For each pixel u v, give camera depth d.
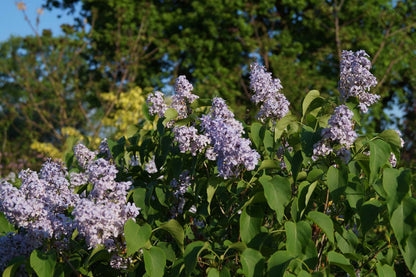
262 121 3.54
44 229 2.90
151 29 19.84
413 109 12.49
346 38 17.03
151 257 2.75
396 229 2.57
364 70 3.23
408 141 8.44
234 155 2.75
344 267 2.61
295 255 2.59
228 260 2.94
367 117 15.52
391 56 17.22
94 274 3.20
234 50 19.17
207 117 3.04
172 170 3.34
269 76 3.54
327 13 18.02
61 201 3.23
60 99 16.36
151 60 20.02
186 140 2.99
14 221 2.94
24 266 3.13
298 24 20.30
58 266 2.89
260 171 3.13
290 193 2.68
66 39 16.56
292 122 3.11
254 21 19.56
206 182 3.13
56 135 15.72
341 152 2.90
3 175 14.77
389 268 2.97
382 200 3.06
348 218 3.01
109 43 20.08
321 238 3.12
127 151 3.71
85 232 2.58
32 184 3.16
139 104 13.56
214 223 3.46
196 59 19.83
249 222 2.78
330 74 18.78
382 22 17.84
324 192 3.08
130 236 2.61
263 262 2.56
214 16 19.53
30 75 17.06
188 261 2.63
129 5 19.44
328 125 3.04
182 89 3.57
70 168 4.46
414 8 18.62
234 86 17.77
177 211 3.47
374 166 2.69
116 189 2.74
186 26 20.19
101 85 18.53
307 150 2.89
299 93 11.50
